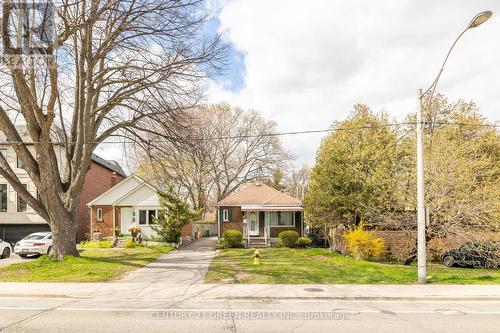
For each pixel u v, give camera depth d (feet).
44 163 58.18
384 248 76.89
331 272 51.93
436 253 72.59
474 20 35.83
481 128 96.94
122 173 159.63
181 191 156.56
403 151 77.56
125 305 34.83
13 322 28.94
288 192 219.00
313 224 91.76
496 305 35.81
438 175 61.11
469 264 69.51
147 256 71.61
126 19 56.65
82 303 35.76
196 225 139.85
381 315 31.55
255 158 165.99
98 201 112.37
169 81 63.57
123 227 111.75
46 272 51.70
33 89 54.70
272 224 106.32
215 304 35.35
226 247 93.50
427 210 46.21
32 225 111.65
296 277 48.19
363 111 117.19
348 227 80.33
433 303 36.47
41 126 56.85
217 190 163.12
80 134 62.80
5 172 59.82
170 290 41.09
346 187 76.89
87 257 63.26
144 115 65.16
